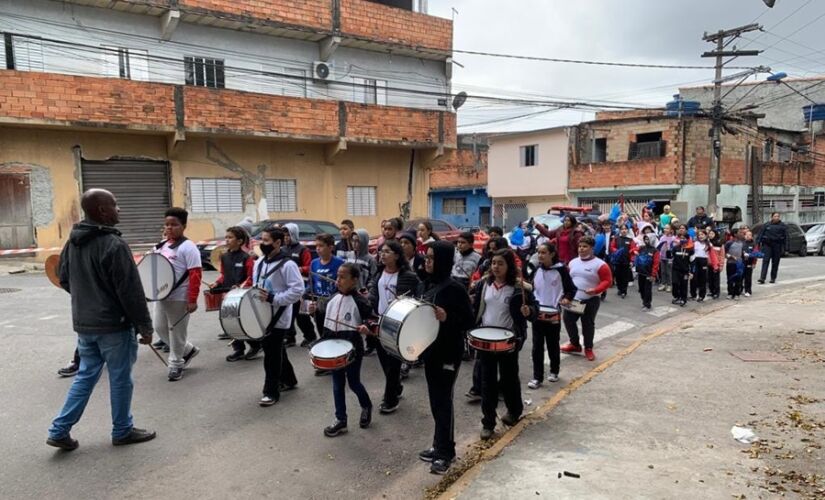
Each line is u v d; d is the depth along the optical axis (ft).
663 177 94.58
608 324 34.32
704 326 31.27
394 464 15.43
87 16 53.88
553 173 107.65
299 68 66.39
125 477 14.40
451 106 77.77
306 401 19.94
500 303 18.21
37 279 44.50
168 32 56.85
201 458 15.53
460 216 129.49
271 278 19.34
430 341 14.62
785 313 34.60
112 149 55.06
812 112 120.98
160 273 20.89
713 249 42.83
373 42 68.03
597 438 16.16
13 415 18.12
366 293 21.52
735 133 90.48
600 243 41.47
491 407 16.85
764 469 13.96
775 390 19.83
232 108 57.41
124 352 15.76
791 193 113.60
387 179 73.41
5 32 45.98
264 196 64.08
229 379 22.02
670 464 14.35
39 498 13.37
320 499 13.60
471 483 13.61
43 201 52.21
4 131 50.16
